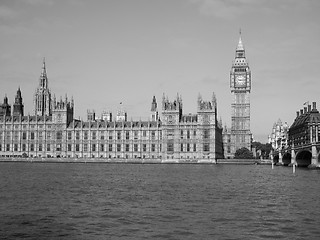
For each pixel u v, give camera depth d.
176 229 56.97
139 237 53.19
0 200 79.00
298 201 80.62
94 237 53.12
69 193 90.88
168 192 94.12
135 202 78.38
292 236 53.78
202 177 142.38
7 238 52.47
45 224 59.47
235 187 106.31
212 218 63.62
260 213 67.56
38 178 130.50
